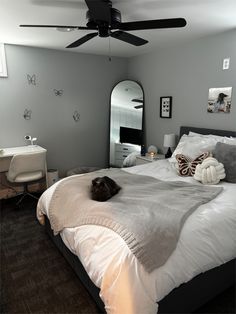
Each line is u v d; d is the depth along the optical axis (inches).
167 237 56.6
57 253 94.0
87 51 164.4
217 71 126.6
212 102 130.9
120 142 188.9
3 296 72.6
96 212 67.5
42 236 106.7
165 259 54.0
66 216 77.5
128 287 50.5
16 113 151.7
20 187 157.5
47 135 165.8
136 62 181.6
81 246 64.4
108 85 185.5
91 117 181.9
